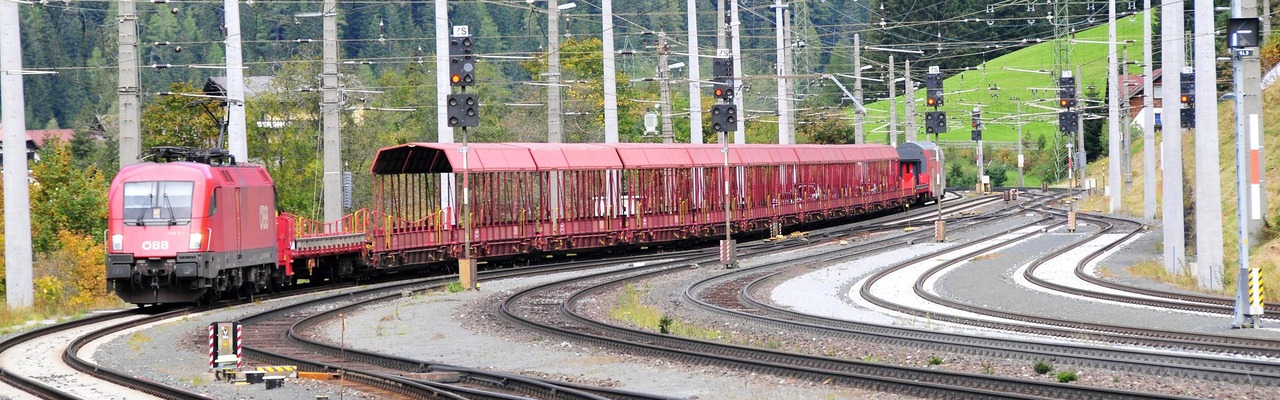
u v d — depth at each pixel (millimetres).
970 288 50438
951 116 180875
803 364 28703
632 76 143875
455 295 49031
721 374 27547
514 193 64375
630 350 31797
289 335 35500
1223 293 44812
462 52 51219
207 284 44719
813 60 178000
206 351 33562
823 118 147500
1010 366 28031
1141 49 177750
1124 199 114188
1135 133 157500
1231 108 105500
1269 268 51781
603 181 69875
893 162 110312
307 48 112062
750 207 81875
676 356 30109
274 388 26531
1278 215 62969
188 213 44219
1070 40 98938
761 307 43312
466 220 52219
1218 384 24609
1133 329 34312
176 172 44812
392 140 104312
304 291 52969
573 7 72062
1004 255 66562
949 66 197250
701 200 77188
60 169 59031
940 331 34562
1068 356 28281
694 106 85875
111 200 44594
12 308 44156
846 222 103375
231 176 46969
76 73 192750
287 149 88000
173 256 43938
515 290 50969
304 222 57094
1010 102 188500
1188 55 101000
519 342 34500
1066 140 172375
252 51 172000
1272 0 105125
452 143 61969
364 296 49250
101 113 156875
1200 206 46875
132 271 44094
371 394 25484
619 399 23625
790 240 80500
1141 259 62031
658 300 46750
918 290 48406
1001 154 190250
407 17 191250
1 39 44656
